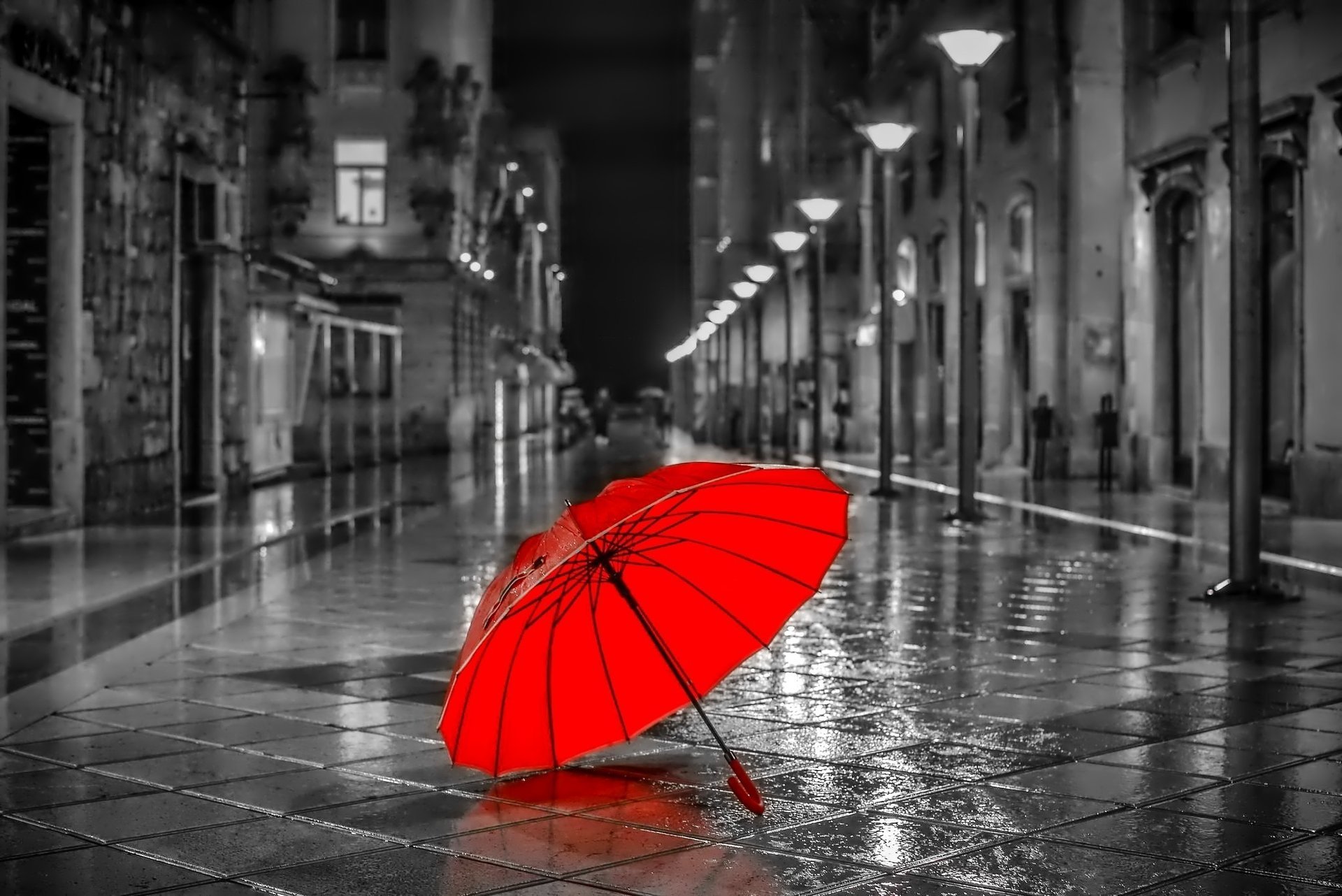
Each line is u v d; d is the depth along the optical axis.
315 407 35.62
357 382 40.47
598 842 5.33
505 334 63.03
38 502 18.45
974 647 9.66
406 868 5.04
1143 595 12.23
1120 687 8.27
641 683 5.70
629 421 107.56
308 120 45.47
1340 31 18.88
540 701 5.59
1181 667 8.90
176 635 10.30
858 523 19.55
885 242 24.72
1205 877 4.90
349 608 11.66
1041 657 9.27
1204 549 16.08
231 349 25.72
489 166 54.22
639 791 6.04
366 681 8.55
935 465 36.34
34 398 18.39
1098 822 5.56
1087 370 29.05
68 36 18.38
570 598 5.55
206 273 24.53
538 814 5.71
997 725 7.29
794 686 8.32
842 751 6.76
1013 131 31.52
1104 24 29.00
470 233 50.12
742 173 71.62
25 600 11.92
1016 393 32.34
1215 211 22.84
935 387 38.94
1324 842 5.29
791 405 37.47
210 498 24.28
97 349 19.41
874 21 45.38
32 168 18.36
